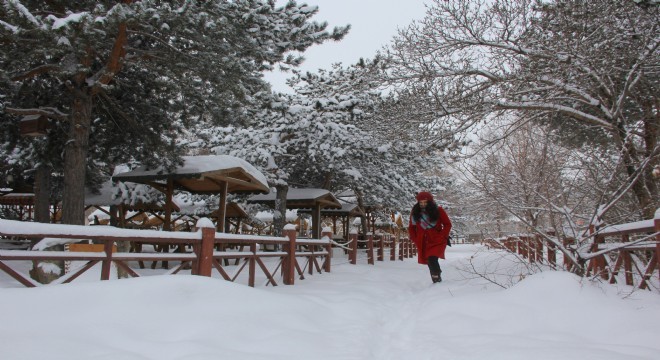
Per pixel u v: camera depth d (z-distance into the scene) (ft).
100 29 21.56
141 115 35.06
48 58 26.08
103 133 36.83
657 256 15.39
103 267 14.35
